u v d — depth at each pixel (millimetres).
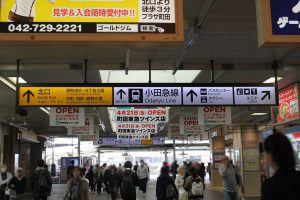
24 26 5371
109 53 10250
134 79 16625
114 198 19688
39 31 5367
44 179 12922
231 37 9477
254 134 24797
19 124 27172
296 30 5332
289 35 5316
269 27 5297
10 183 14828
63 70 12266
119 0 5445
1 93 15797
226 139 34062
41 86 9133
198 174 12406
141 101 9297
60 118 17891
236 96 9625
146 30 5410
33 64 11234
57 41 5379
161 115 20438
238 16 8188
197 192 11609
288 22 5332
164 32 5426
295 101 14062
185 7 7711
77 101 9141
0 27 5355
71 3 5418
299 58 11227
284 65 11773
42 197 12867
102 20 5406
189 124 24031
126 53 9820
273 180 3297
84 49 9828
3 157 25250
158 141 38781
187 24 8383
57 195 27078
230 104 9578
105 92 9219
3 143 24688
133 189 13727
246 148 24562
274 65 11680
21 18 5379
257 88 9719
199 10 7879
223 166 12773
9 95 16250
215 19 8344
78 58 10727
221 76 13914
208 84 9578
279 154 3318
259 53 10742
